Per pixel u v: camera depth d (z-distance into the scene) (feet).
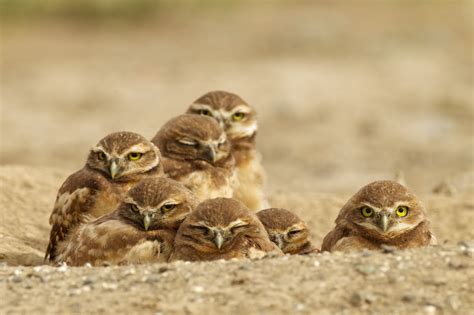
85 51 120.67
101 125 86.02
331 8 147.54
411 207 35.22
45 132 83.15
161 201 33.14
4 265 33.17
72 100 95.66
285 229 37.86
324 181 67.21
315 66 110.63
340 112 89.97
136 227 33.12
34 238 41.70
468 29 130.31
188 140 40.32
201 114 45.19
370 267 28.22
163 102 94.89
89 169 38.17
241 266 28.89
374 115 88.33
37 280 29.01
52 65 112.16
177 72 107.96
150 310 26.27
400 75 105.40
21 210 44.39
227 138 42.83
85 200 37.37
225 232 32.04
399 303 26.37
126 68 110.73
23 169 49.78
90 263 32.78
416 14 141.69
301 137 81.61
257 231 32.73
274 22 137.28
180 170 40.11
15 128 84.23
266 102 93.61
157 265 29.84
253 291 27.02
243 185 44.06
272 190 53.93
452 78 103.50
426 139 80.69
